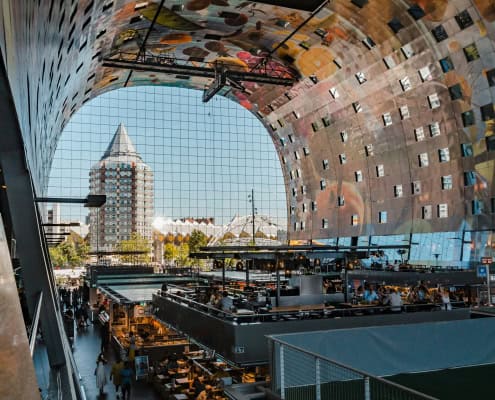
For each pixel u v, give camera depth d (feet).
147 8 100.42
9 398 3.23
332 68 135.85
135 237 235.61
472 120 115.65
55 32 40.83
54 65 50.88
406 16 106.22
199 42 131.75
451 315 52.03
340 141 160.76
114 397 51.85
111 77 169.27
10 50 9.80
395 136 138.00
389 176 144.87
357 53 124.77
